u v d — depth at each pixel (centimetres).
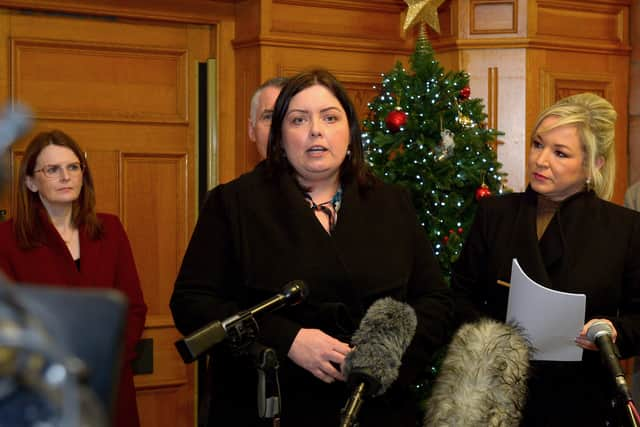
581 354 227
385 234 206
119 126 398
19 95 376
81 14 388
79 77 389
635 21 465
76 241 314
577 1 449
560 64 446
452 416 180
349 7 429
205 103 419
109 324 59
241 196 207
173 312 205
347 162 212
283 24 413
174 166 412
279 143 208
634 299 240
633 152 468
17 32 375
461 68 439
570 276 239
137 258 404
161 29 408
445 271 378
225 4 418
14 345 50
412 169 378
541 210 253
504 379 186
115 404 61
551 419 233
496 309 247
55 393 50
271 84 321
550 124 245
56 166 305
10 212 370
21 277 300
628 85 466
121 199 398
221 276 205
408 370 199
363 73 434
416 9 428
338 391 198
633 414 179
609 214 246
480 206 261
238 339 171
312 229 199
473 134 385
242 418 197
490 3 437
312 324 196
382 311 179
